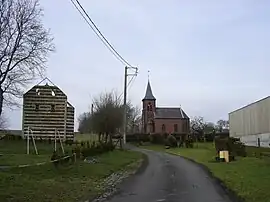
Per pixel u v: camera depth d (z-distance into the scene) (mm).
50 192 13469
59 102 39312
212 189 15297
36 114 38906
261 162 25797
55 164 20125
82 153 27422
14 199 11656
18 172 17078
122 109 49000
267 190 13547
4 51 33688
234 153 33406
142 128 103438
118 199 12820
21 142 39312
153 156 40625
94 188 15273
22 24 34531
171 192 14516
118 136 54469
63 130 39094
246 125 59906
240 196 12984
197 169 24719
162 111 103812
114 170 23344
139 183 17422
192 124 102438
